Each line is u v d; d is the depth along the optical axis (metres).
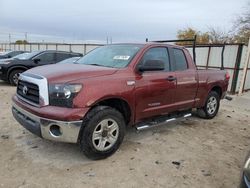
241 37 27.08
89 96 3.65
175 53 5.30
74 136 3.56
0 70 10.75
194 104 5.80
